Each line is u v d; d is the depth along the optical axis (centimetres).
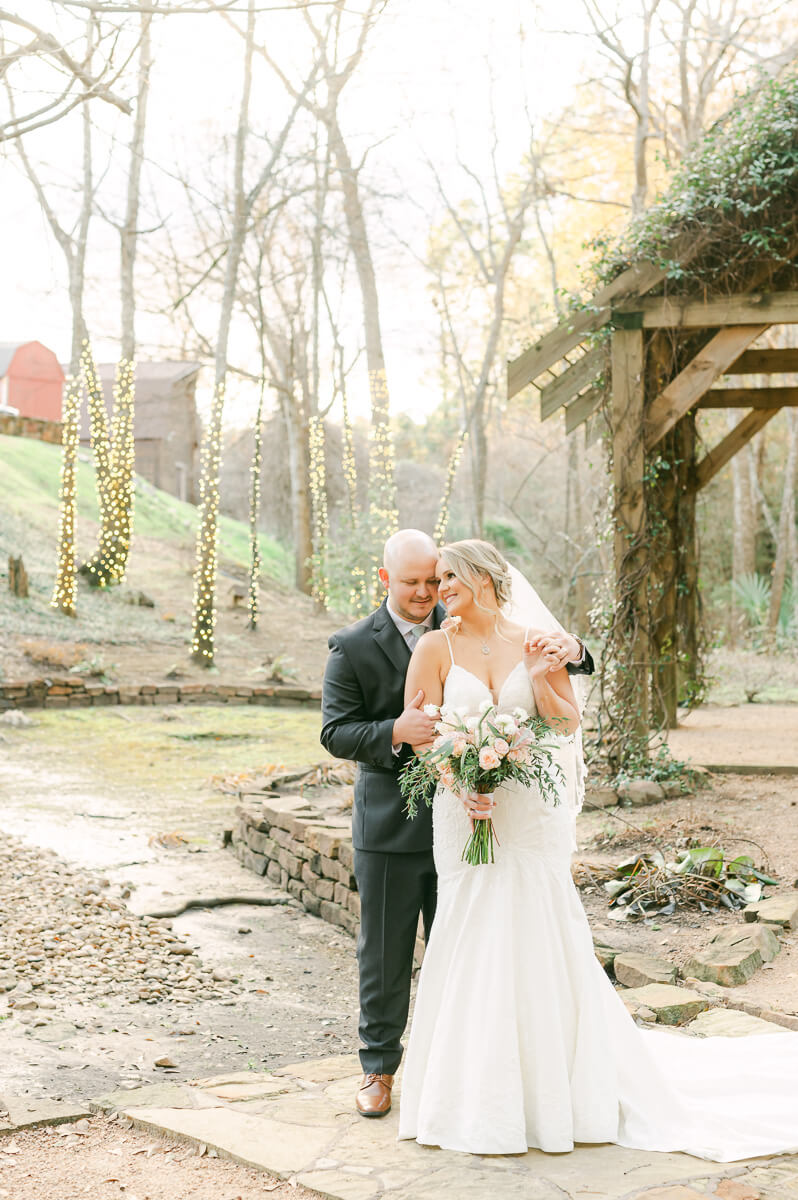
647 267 891
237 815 898
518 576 373
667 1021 429
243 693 1691
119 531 2125
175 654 1861
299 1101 365
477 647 345
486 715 325
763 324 889
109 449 2161
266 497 4112
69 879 749
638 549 916
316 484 2448
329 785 1045
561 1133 313
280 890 779
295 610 2402
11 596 1914
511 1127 311
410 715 336
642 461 914
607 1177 292
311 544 2720
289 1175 300
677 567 1289
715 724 1307
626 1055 335
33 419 2942
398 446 4319
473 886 332
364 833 360
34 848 833
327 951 656
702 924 582
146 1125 347
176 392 3544
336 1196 283
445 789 338
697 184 874
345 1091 375
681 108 2188
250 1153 316
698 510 2789
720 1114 332
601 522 976
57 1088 408
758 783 945
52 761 1237
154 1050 467
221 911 730
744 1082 351
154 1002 538
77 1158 327
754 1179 289
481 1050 317
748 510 2705
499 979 321
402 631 364
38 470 2680
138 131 2014
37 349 3588
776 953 514
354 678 361
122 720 1498
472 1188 284
